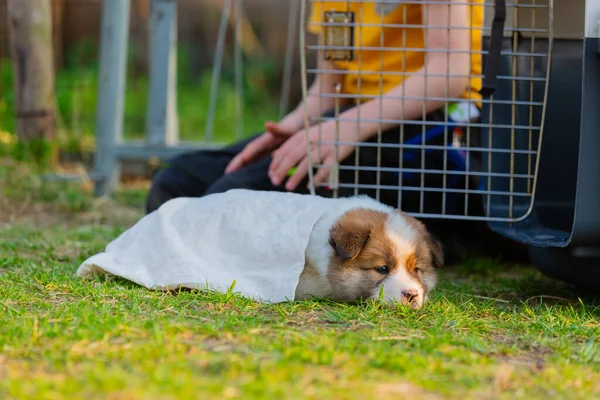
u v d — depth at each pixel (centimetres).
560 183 773
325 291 668
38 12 1148
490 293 728
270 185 817
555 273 733
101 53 1217
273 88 2147
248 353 468
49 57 1171
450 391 419
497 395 424
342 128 777
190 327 514
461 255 902
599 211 624
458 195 826
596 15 611
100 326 502
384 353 469
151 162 1271
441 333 535
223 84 2150
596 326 576
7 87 1459
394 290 630
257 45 2202
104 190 1206
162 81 1236
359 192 815
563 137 768
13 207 1091
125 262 674
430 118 795
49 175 1160
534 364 486
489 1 802
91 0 1816
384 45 825
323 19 797
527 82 760
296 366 441
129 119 1803
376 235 660
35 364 443
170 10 1236
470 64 743
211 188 825
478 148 755
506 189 770
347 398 403
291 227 657
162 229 679
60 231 958
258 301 623
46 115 1176
